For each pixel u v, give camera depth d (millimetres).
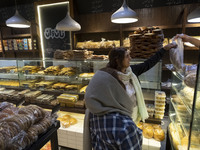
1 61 2586
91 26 3432
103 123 790
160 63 1680
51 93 2326
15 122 808
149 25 3033
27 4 3906
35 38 3990
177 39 1419
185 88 1316
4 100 2402
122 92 832
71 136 1936
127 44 2943
